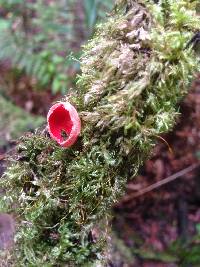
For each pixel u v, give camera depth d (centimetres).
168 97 17
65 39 52
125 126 17
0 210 20
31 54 52
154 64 17
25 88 53
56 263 19
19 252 21
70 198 18
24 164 19
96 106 17
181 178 49
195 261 41
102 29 19
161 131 17
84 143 17
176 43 16
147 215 48
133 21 17
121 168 18
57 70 51
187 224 47
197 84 47
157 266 42
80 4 55
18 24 57
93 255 20
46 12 55
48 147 19
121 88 17
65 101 18
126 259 40
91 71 18
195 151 48
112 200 18
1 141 40
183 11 17
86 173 17
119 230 46
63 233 19
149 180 48
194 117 48
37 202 19
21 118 44
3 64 56
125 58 17
